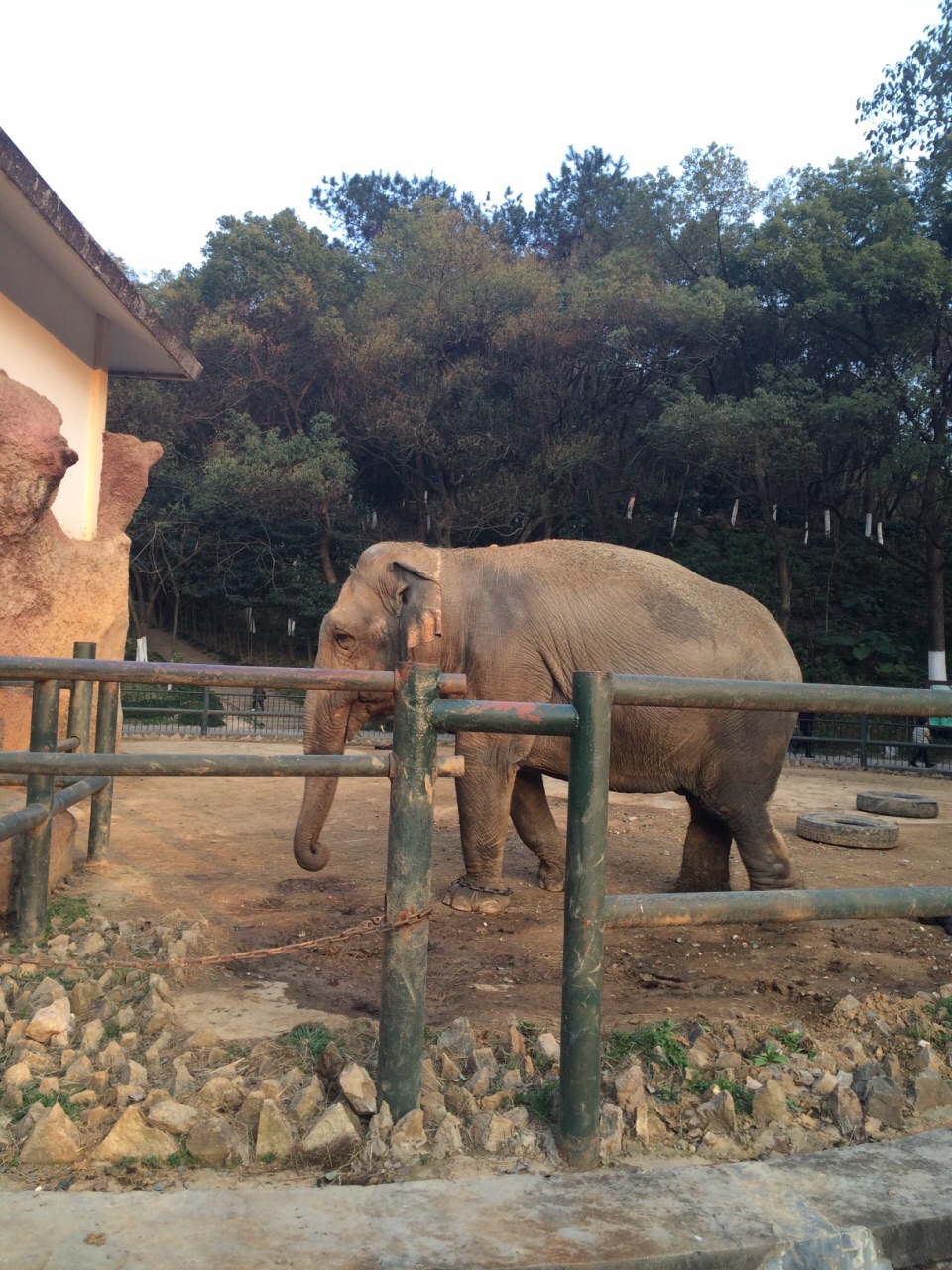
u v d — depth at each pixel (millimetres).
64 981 3727
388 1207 2232
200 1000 3670
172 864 6316
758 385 28406
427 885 2666
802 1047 3365
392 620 5883
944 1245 2316
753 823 5516
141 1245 2047
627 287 26391
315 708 6016
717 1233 2188
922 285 22359
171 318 30641
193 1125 2537
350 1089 2666
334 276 31281
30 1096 2729
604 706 2527
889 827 8227
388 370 27500
